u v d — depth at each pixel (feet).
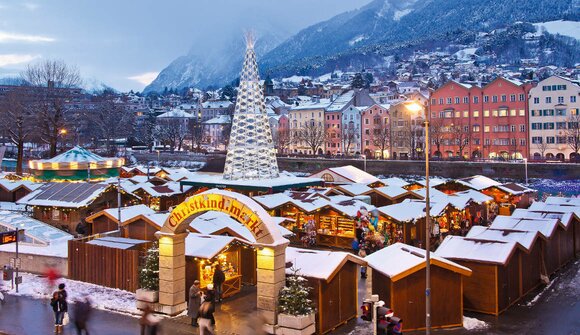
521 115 389.60
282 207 161.38
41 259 114.11
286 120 557.33
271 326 78.84
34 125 328.70
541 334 78.74
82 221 159.33
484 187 207.00
